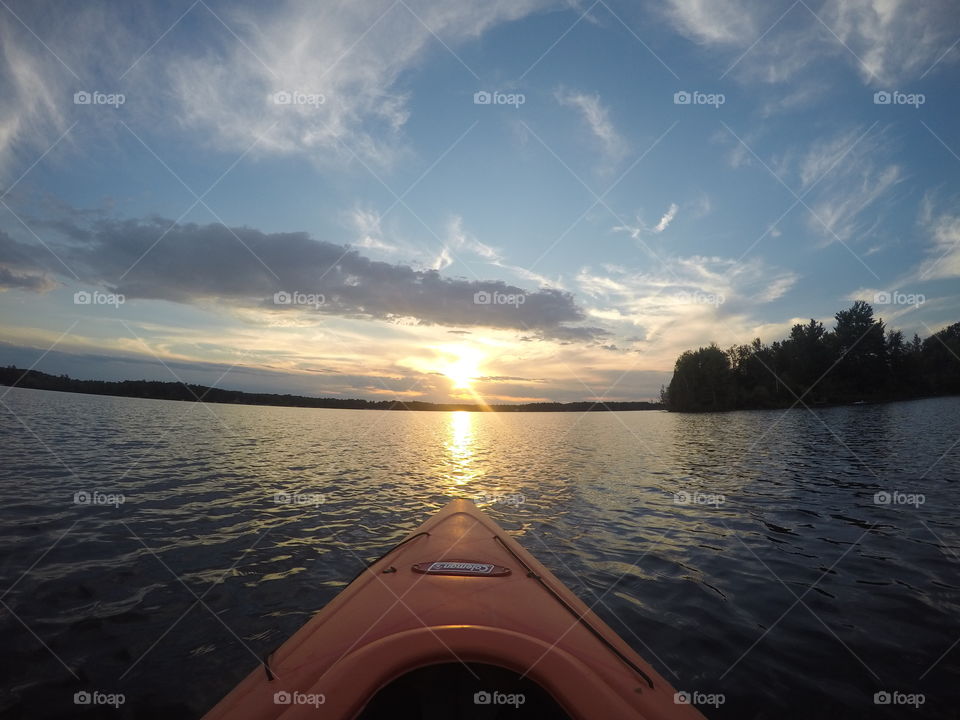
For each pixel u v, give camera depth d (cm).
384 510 875
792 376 7000
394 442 2342
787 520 826
